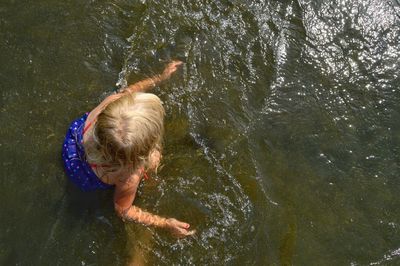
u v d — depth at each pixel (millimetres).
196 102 4125
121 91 3996
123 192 3447
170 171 3781
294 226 3672
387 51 4562
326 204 3793
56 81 4016
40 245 3404
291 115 4184
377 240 3672
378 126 4188
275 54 4492
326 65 4469
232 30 4578
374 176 3955
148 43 4375
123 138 3102
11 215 3471
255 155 3943
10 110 3840
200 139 3951
